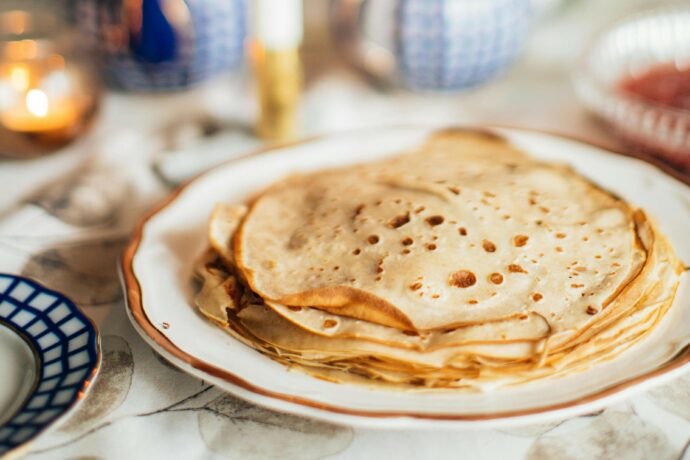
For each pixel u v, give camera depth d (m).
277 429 0.45
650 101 0.67
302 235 0.52
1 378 0.45
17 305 0.48
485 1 0.71
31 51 0.66
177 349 0.45
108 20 0.72
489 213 0.51
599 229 0.51
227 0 0.73
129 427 0.45
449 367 0.45
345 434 0.45
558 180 0.55
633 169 0.58
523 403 0.43
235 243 0.51
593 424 0.45
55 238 0.58
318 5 0.91
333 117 0.73
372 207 0.52
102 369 0.48
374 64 0.76
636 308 0.46
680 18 0.76
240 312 0.48
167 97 0.78
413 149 0.62
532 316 0.46
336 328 0.46
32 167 0.67
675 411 0.45
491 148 0.61
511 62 0.76
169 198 0.57
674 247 0.52
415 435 0.44
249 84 0.80
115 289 0.54
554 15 0.88
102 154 0.67
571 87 0.77
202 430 0.45
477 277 0.48
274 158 0.61
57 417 0.42
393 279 0.48
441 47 0.72
